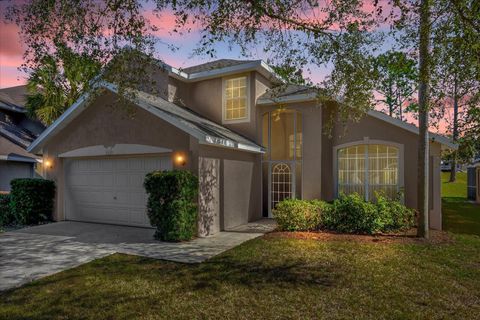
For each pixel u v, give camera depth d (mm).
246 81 14367
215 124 13977
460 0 5109
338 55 7738
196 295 5773
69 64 6984
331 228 11062
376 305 5332
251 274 6832
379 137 12727
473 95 6039
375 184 12898
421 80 6199
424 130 9938
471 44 5223
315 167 13461
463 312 5098
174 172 9859
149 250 8773
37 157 18219
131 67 7695
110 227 11922
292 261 7691
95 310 5207
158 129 11250
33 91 18891
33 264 7539
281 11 6797
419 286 6141
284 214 11148
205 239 10141
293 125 14383
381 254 8227
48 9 6160
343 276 6680
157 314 5066
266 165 14820
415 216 10992
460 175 41219
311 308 5238
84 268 7250
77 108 12023
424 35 5887
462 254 8289
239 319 4906
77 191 13297
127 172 12195
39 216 12828
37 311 5172
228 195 12031
